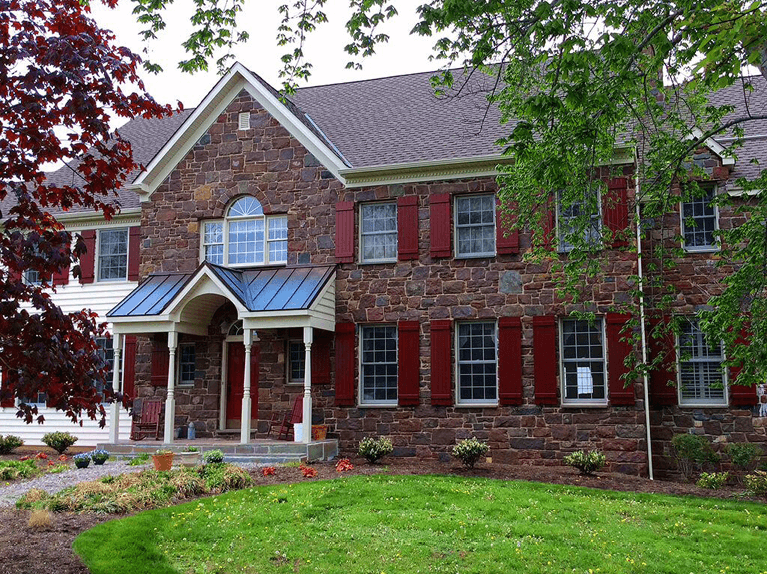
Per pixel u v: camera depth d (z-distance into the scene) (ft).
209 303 61.82
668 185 36.68
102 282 70.18
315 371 60.49
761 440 53.47
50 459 57.98
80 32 23.48
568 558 30.25
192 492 40.81
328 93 78.43
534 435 55.26
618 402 53.62
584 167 33.86
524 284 57.00
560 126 31.60
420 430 57.77
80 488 40.42
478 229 59.36
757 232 31.94
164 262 65.92
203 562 29.96
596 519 35.78
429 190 60.08
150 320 58.44
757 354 30.71
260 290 59.47
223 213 65.00
